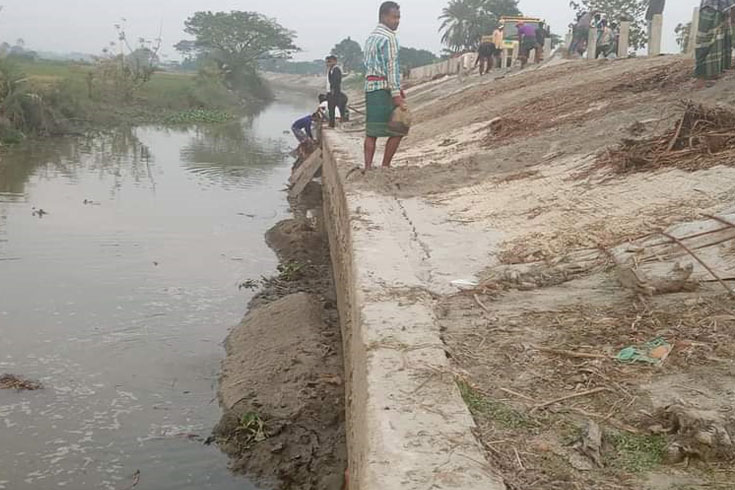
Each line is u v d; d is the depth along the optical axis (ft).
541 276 17.06
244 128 120.98
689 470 9.64
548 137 32.89
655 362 12.28
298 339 24.80
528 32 75.31
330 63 64.59
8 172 60.64
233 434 19.79
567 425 10.68
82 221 43.96
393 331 13.37
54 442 19.51
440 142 43.62
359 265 17.78
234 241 41.19
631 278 15.19
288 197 55.26
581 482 9.33
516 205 24.35
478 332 14.12
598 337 13.48
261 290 32.60
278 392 21.35
